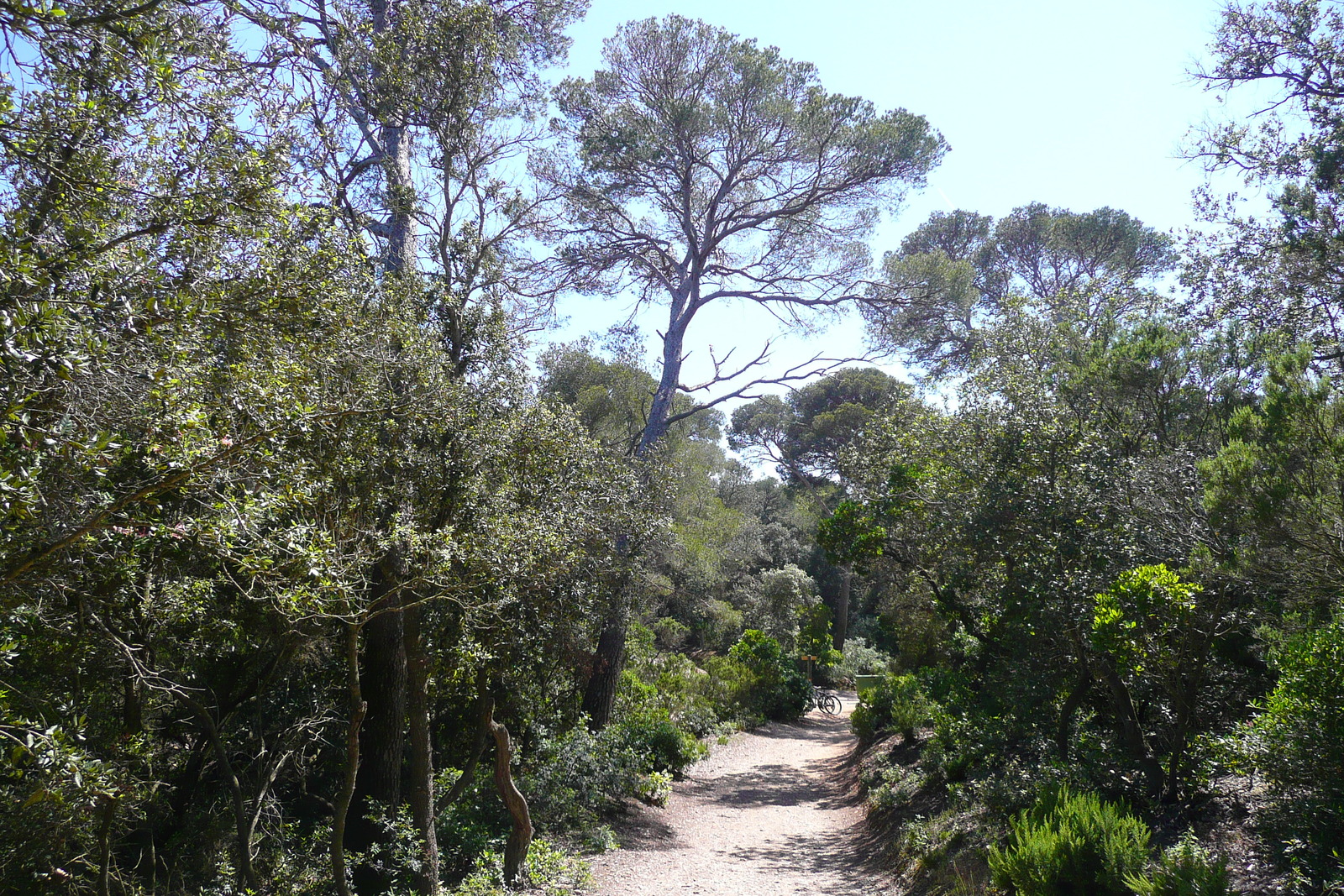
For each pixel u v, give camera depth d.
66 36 3.49
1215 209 12.71
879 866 9.76
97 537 3.80
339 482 5.92
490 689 8.91
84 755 3.71
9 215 3.37
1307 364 6.28
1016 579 8.59
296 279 4.62
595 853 10.04
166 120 4.03
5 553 3.46
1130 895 5.22
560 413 8.78
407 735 9.98
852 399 35.72
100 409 3.42
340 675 8.91
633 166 16.30
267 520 4.60
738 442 39.88
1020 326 11.11
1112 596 6.80
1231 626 6.98
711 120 16.05
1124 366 9.37
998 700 9.74
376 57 7.56
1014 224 23.80
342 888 5.70
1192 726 7.18
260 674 8.35
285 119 4.97
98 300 3.46
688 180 16.66
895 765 13.80
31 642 5.31
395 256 8.83
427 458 7.08
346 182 8.07
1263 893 5.00
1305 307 11.58
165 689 5.89
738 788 16.12
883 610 22.45
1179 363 9.50
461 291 8.63
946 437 10.46
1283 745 5.05
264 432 4.13
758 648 27.30
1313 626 5.71
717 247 18.83
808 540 42.09
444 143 8.91
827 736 24.73
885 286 18.00
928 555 11.15
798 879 9.52
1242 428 6.35
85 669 5.83
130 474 3.80
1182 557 7.79
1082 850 5.59
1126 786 7.38
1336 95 11.25
